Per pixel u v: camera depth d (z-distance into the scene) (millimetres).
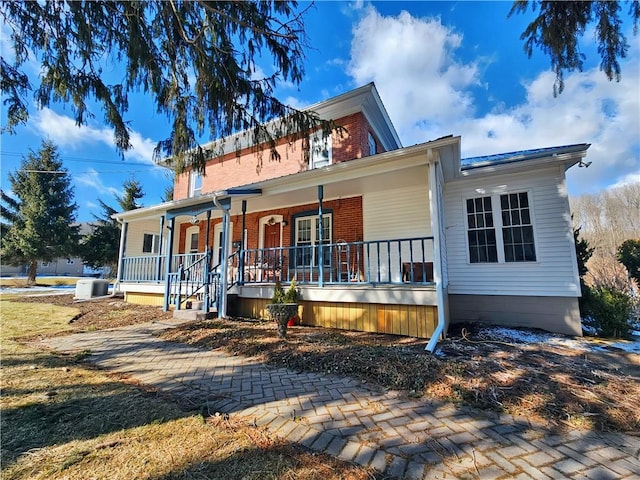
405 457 2164
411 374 3619
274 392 3363
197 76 4496
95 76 4508
